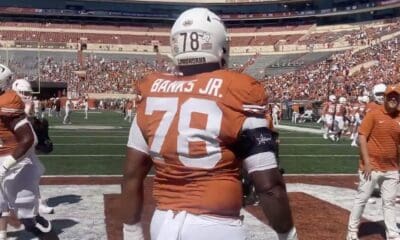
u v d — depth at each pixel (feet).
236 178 8.41
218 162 8.20
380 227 25.79
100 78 207.41
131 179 9.29
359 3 242.58
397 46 177.06
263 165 8.20
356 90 139.85
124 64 221.66
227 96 8.16
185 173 8.31
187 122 8.20
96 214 27.35
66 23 252.83
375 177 22.13
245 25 264.72
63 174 41.63
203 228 8.13
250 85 8.27
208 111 8.14
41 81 198.29
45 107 152.25
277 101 154.51
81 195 32.50
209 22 8.59
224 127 8.11
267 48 237.66
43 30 242.58
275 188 8.21
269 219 8.37
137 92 9.25
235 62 232.53
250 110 8.15
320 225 25.82
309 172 45.11
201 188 8.25
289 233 8.41
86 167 46.01
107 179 39.09
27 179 19.21
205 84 8.31
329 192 35.01
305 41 232.94
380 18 236.02
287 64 209.97
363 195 22.38
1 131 18.97
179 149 8.25
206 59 8.54
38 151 26.78
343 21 247.09
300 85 172.76
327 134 79.97
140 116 8.93
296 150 63.77
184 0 262.67
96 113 167.73
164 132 8.39
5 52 215.92
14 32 237.86
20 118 18.84
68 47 224.94
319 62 197.57
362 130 22.06
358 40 209.67
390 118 21.84
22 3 252.62
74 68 212.02
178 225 8.16
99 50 234.17
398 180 22.31
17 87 26.04
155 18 259.80
